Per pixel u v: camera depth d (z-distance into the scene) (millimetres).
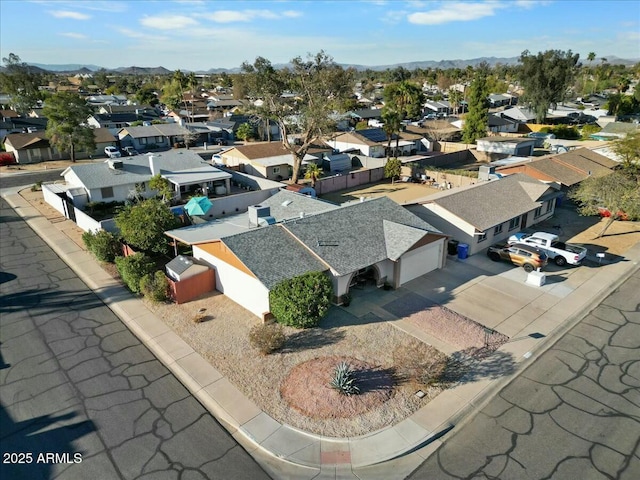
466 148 69750
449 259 29719
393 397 16500
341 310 22875
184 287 23891
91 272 27844
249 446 14383
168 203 41281
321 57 50156
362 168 61812
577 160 46625
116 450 14180
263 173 54812
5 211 41469
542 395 16609
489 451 14070
